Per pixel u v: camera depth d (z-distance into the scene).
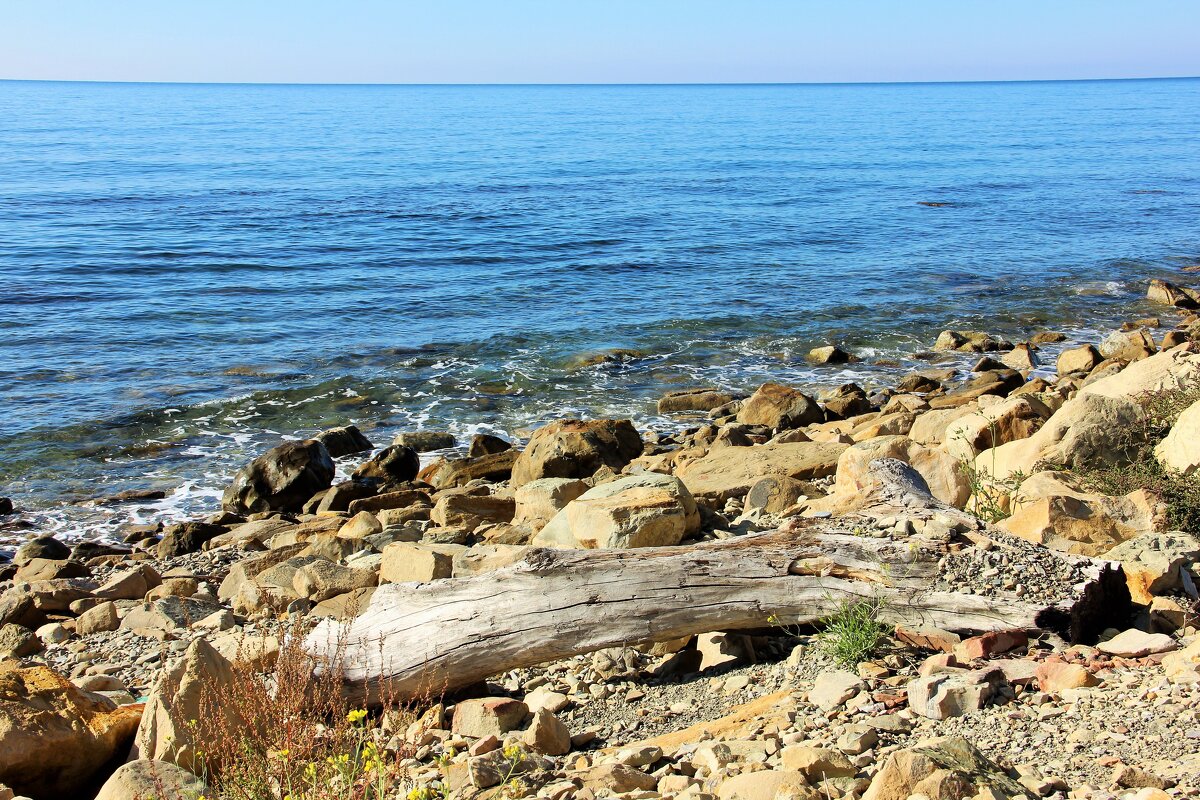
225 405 18.00
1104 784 3.80
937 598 5.63
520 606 5.71
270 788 4.21
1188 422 7.63
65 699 5.12
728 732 4.84
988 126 102.88
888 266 30.39
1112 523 6.74
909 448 8.22
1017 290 27.06
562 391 18.91
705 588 5.79
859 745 4.36
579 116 135.50
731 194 47.72
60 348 21.20
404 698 5.66
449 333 22.88
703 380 19.53
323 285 27.78
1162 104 159.88
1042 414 9.60
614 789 4.25
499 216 40.50
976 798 3.54
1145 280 28.08
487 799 4.29
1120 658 5.12
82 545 11.88
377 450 15.89
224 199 44.25
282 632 5.66
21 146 70.81
